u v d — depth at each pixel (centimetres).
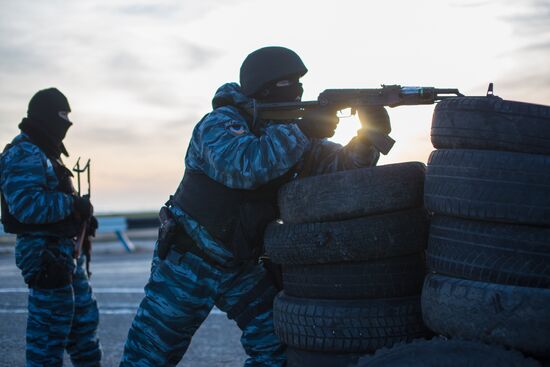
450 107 352
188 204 415
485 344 321
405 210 375
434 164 354
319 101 406
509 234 335
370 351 373
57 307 529
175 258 416
